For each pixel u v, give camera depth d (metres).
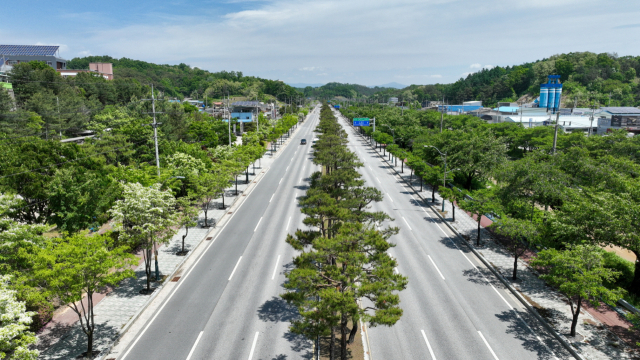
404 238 40.62
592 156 58.75
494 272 32.44
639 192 29.42
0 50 127.75
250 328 24.09
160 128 75.44
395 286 19.92
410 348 22.34
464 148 59.41
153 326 24.25
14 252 22.92
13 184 33.03
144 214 27.08
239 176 69.69
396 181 68.69
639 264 28.02
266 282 30.23
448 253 36.72
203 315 25.55
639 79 184.25
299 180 68.00
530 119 122.56
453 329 24.33
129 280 30.19
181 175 48.06
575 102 141.62
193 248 36.75
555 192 34.44
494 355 21.78
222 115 132.50
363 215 28.45
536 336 23.72
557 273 23.91
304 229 42.34
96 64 154.25
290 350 21.98
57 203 32.88
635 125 98.81
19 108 70.25
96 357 20.86
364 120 125.38
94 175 35.31
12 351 16.33
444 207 51.94
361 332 23.98
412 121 108.44
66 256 19.91
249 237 40.19
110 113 82.88
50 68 89.56
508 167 37.84
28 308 24.25
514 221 30.27
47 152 38.25
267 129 106.38
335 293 17.66
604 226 27.59
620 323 24.86
